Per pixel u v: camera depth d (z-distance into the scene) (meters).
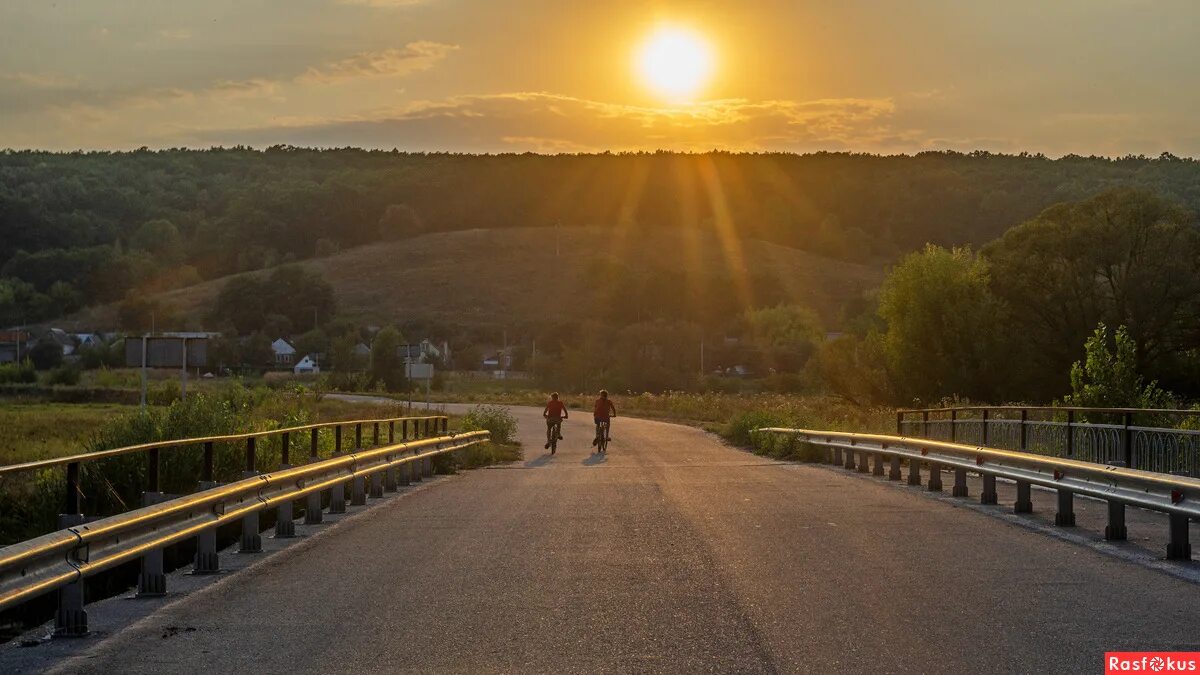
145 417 19.81
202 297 159.75
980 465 16.20
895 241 197.25
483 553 11.88
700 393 93.62
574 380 106.06
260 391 48.78
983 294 55.75
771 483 19.88
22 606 11.56
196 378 102.69
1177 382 53.69
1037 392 54.81
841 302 157.88
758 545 12.20
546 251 182.25
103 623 8.84
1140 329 53.84
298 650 7.88
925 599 9.30
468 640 8.06
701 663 7.37
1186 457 15.48
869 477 21.34
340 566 11.29
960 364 54.72
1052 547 12.02
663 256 181.12
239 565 11.51
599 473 22.84
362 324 146.50
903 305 55.69
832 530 13.36
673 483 19.95
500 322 148.00
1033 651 7.61
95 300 159.12
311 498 14.95
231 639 8.23
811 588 9.77
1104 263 54.50
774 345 118.06
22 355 118.19
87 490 16.03
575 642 7.96
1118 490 12.16
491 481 21.31
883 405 55.16
